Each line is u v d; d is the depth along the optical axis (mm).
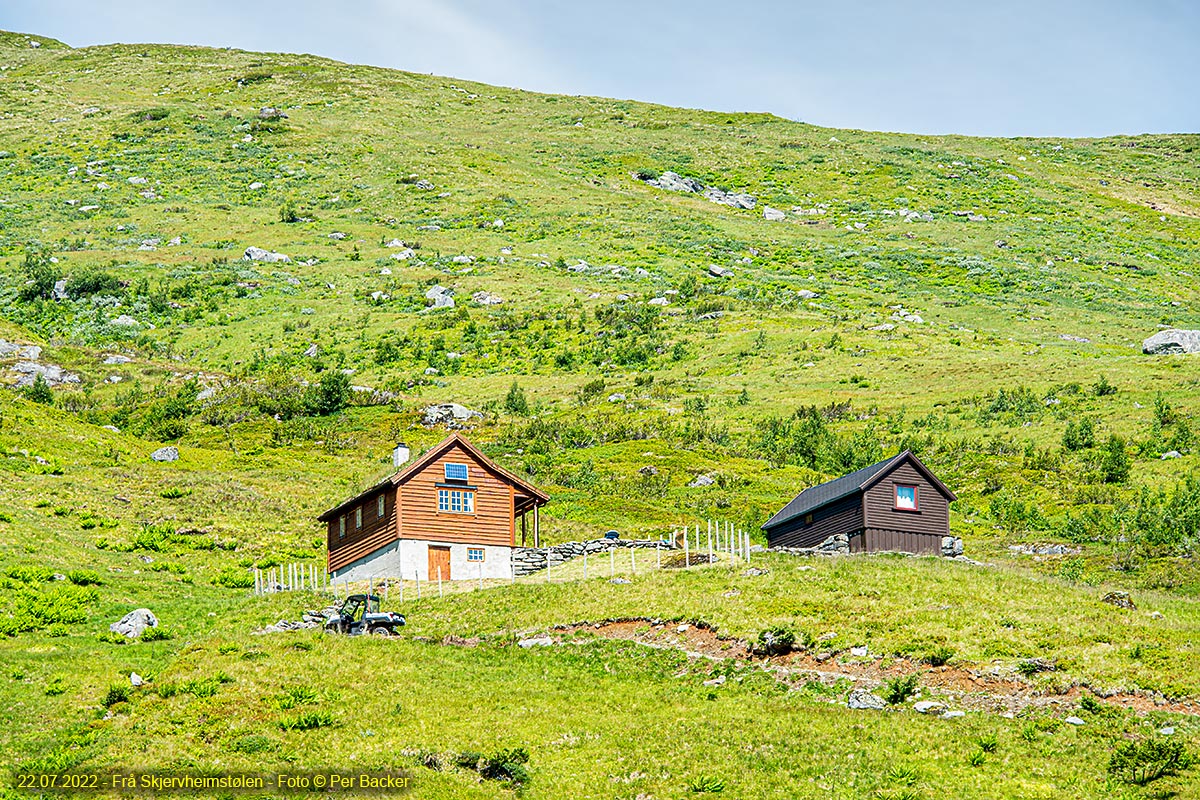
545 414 119562
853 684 39406
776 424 111188
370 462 99875
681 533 76500
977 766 32438
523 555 61156
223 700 37000
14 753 32438
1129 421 102000
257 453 102312
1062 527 76500
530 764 33469
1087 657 39062
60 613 48375
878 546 62781
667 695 39688
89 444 92000
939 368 128875
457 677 41438
